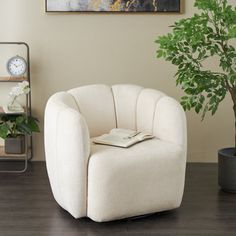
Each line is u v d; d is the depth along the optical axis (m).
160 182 3.48
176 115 3.59
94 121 3.94
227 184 4.03
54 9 4.72
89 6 4.73
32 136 4.92
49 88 4.86
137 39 4.81
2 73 4.85
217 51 3.84
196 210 3.68
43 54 4.82
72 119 3.32
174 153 3.51
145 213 3.49
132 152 3.41
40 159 4.95
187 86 3.87
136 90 4.02
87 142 3.33
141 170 3.39
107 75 4.86
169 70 4.86
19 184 4.25
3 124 4.53
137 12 4.74
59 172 3.49
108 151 3.40
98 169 3.30
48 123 3.64
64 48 4.81
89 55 4.83
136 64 4.85
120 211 3.38
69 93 3.94
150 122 3.80
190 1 4.77
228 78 3.83
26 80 4.60
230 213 3.62
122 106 4.02
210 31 3.81
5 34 4.78
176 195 3.56
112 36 4.80
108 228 3.36
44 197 3.94
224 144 4.95
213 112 3.91
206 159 4.96
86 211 3.42
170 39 3.80
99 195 3.32
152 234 3.26
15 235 3.23
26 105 4.61
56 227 3.36
